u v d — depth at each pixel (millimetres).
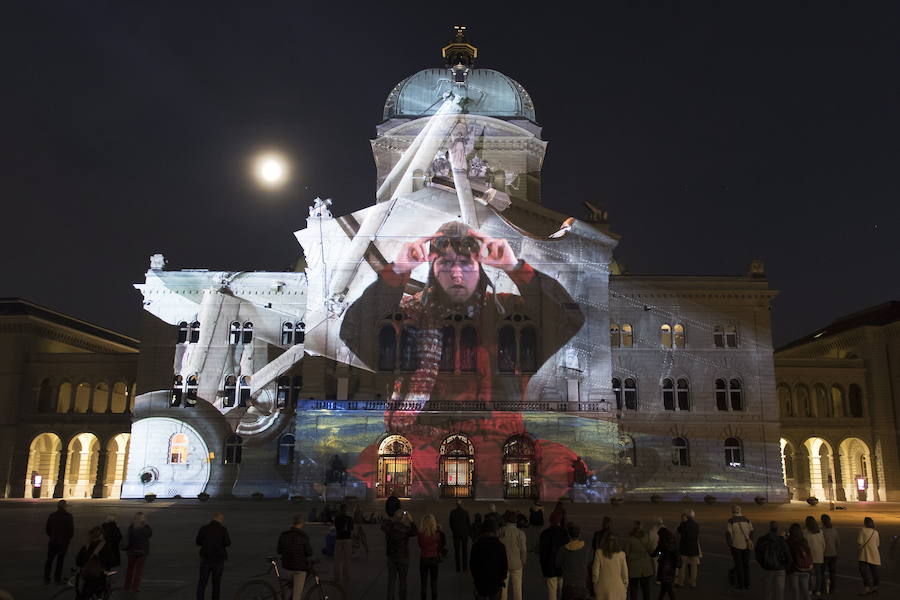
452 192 62156
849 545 32688
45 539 32594
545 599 19906
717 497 60656
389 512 27422
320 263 60500
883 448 66750
